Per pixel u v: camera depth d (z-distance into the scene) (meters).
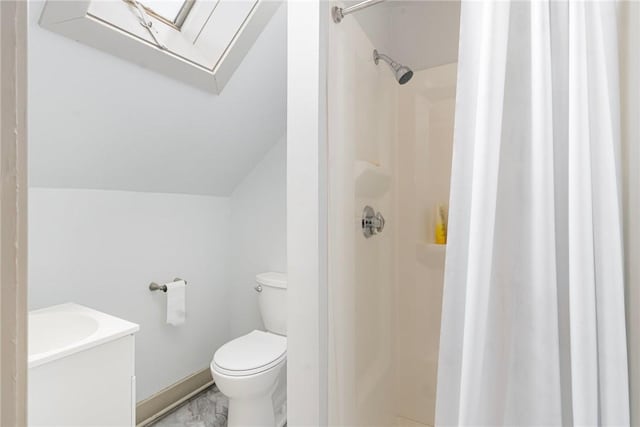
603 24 0.64
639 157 0.63
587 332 0.64
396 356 1.70
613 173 0.63
